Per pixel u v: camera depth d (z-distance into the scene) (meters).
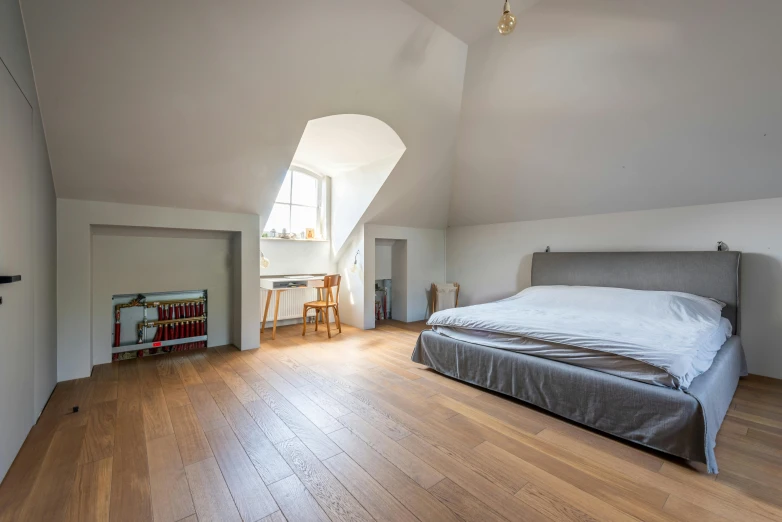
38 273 2.18
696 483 1.58
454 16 2.54
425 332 3.21
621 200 3.72
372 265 4.95
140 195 3.03
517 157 3.84
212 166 3.01
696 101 2.56
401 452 1.82
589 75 2.74
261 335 4.43
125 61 2.10
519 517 1.37
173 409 2.30
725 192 3.11
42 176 2.29
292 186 5.00
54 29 1.87
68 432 1.99
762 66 2.21
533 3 2.41
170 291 3.60
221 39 2.16
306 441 1.92
